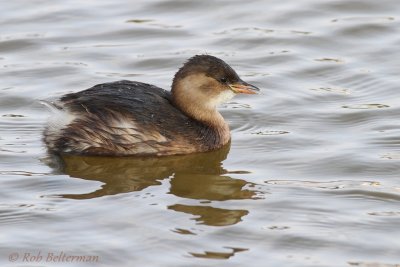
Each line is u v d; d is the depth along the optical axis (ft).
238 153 54.19
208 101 54.70
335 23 72.54
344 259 42.22
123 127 52.65
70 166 52.16
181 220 45.78
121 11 75.10
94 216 46.19
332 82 64.13
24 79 64.28
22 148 54.19
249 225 45.32
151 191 49.24
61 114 53.62
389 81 63.52
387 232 44.47
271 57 67.92
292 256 42.55
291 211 46.73
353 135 56.08
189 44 69.97
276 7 75.31
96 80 64.28
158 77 65.00
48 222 45.57
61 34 71.20
